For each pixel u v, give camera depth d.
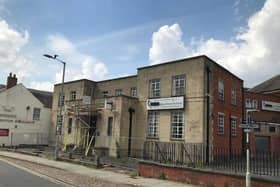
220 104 22.53
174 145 19.23
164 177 13.69
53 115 33.94
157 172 14.03
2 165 17.72
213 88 21.59
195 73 21.08
